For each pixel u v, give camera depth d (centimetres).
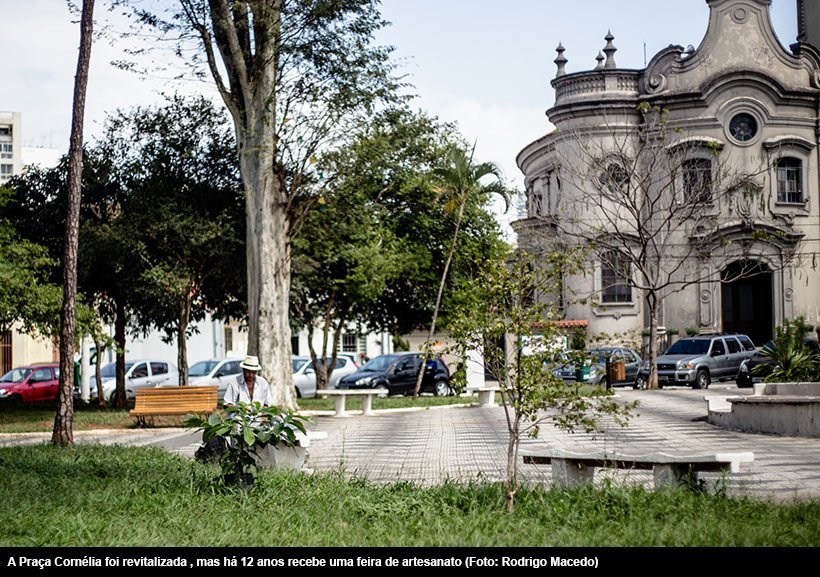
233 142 2905
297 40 2280
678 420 1950
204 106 2898
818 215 4388
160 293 2805
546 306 873
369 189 2881
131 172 2886
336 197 2606
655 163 3797
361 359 4678
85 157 2914
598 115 4331
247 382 1158
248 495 943
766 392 1936
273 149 2423
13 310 2488
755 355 3222
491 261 893
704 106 4312
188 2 2247
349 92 2331
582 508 842
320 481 1032
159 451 1477
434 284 3494
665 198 4291
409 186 3269
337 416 2462
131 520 827
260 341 2453
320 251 3047
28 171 3077
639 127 4328
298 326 3469
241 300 3067
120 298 3033
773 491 998
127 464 1253
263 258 2458
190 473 1079
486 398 2719
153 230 2736
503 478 1116
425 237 3459
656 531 745
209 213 2889
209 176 2897
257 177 2447
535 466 1271
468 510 862
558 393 868
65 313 1644
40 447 1587
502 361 884
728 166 4284
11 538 747
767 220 4322
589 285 4288
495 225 3509
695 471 936
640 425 1848
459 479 1083
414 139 3123
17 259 2564
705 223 4284
